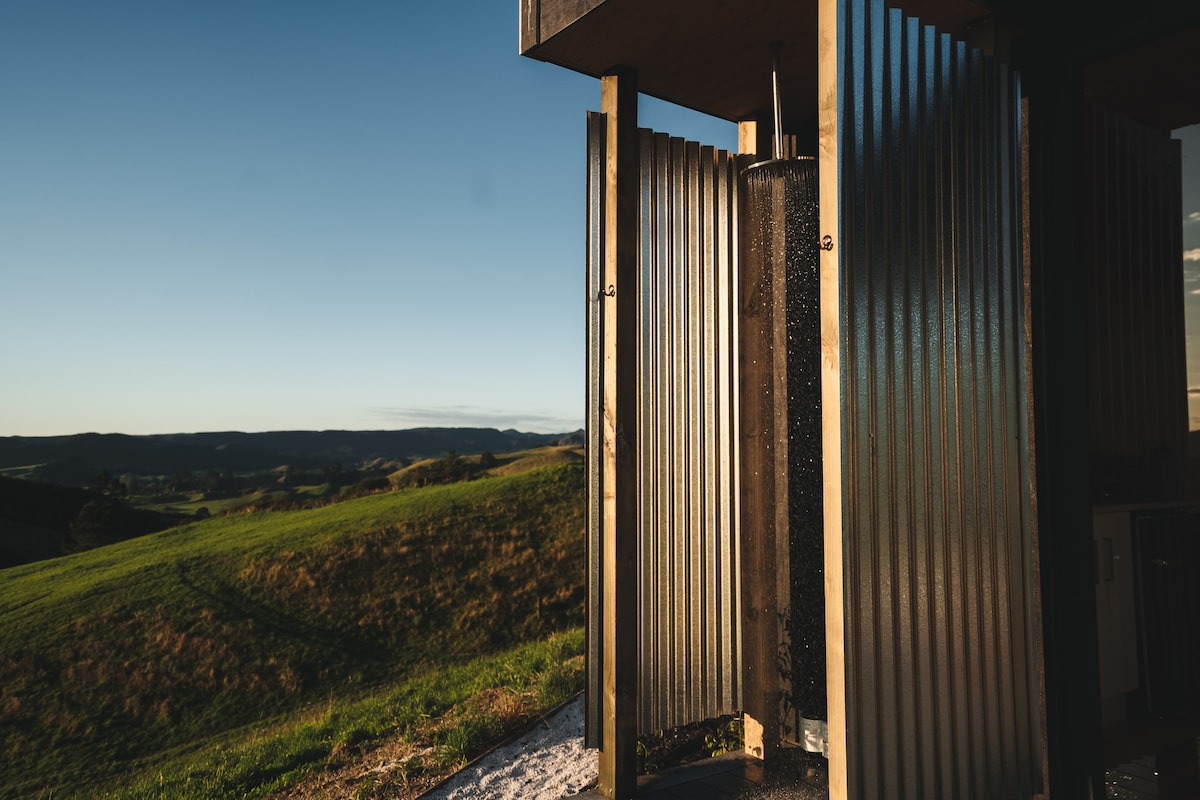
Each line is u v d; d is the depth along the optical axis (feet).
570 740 14.39
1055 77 8.54
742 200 11.29
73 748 51.52
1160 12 7.60
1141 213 8.64
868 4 7.10
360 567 79.66
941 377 7.70
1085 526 8.13
